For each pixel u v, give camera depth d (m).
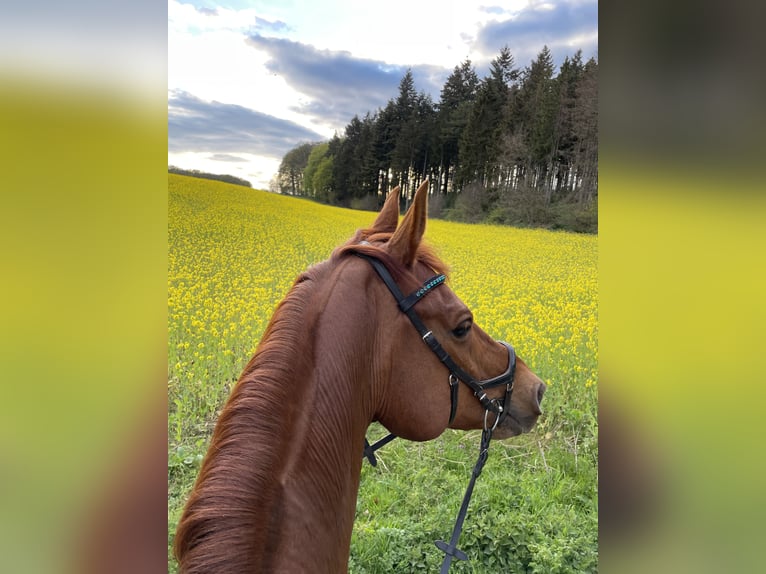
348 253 1.47
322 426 1.23
